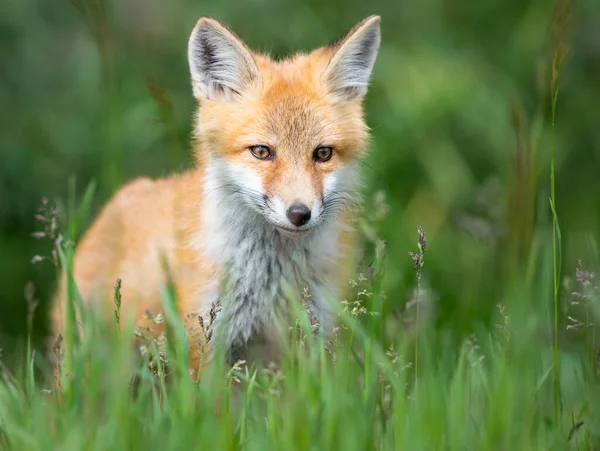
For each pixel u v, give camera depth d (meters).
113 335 6.72
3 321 14.02
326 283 8.60
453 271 14.05
